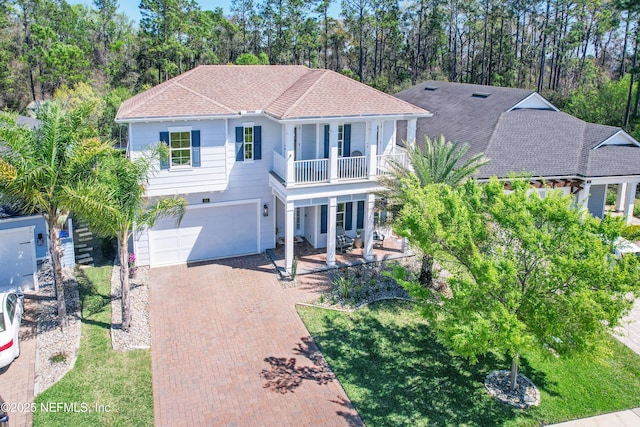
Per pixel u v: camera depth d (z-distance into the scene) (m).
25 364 14.86
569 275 11.57
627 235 23.28
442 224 13.66
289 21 75.19
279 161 21.92
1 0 59.84
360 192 21.70
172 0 60.59
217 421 12.95
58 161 15.33
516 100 27.36
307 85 22.59
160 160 19.02
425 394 14.11
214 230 23.00
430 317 13.13
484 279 11.83
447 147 19.89
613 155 25.06
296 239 25.23
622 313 12.78
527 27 73.25
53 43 59.00
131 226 16.53
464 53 80.25
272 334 17.02
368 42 75.25
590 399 14.04
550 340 12.10
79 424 12.59
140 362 15.26
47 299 18.88
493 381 14.67
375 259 22.83
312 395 14.02
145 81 61.25
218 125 21.27
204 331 17.09
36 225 20.05
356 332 17.17
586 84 58.75
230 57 78.19
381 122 23.28
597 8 66.50
